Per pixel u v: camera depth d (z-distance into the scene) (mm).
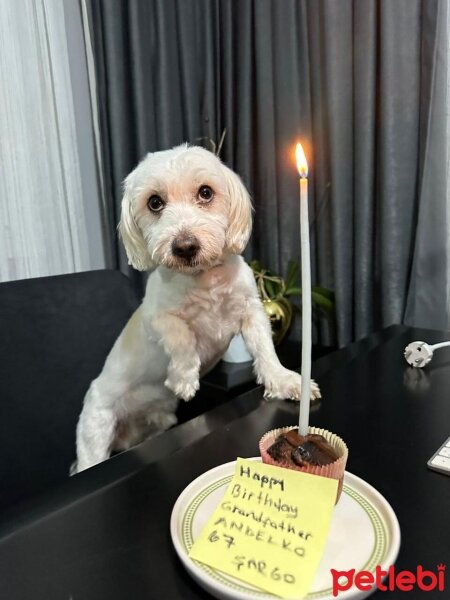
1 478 1231
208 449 755
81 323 1468
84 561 519
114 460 733
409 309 1563
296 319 1884
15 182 1699
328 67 1571
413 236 1568
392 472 649
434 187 1444
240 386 1478
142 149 1873
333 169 1635
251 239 1979
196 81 1960
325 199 1771
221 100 1995
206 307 1135
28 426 1308
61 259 1845
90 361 1459
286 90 1756
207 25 1916
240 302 1158
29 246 1755
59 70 1733
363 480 588
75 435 1400
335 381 988
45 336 1391
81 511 608
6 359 1308
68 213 1837
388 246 1545
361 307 1654
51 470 1330
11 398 1291
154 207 1103
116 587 478
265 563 442
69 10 1780
